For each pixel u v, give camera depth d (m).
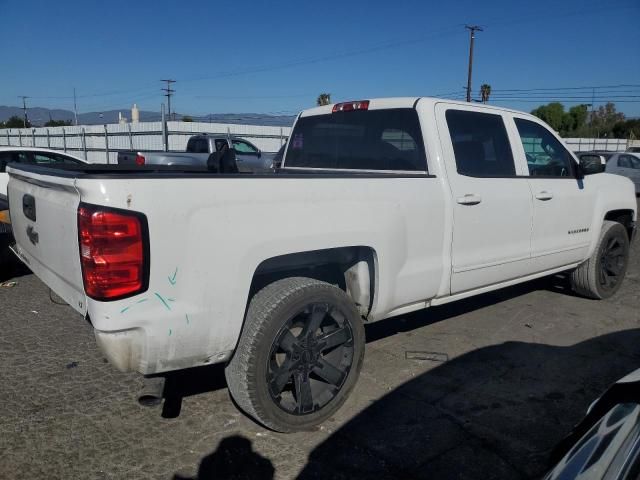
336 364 3.42
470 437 3.23
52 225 2.98
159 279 2.62
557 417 3.47
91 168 4.48
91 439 3.14
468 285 4.21
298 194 3.07
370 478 2.85
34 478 2.77
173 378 3.97
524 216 4.58
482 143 4.39
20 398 3.60
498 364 4.26
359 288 3.61
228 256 2.80
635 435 1.45
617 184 5.89
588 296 5.94
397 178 3.62
